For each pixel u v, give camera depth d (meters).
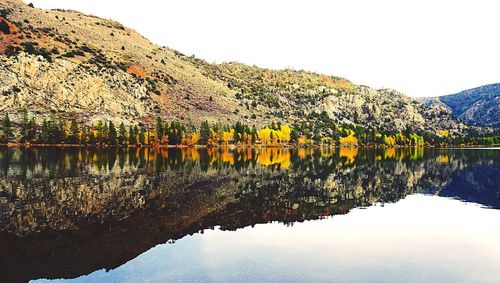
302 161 104.25
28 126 128.75
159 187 50.53
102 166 72.31
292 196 46.91
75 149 122.25
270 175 68.06
